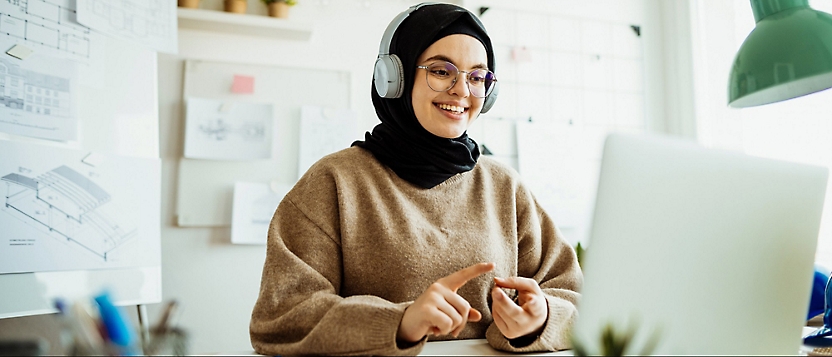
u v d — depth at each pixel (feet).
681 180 1.67
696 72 7.99
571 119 7.98
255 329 2.49
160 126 6.52
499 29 7.82
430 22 3.19
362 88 7.26
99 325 1.54
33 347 1.45
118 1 5.26
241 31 6.82
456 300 2.12
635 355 1.60
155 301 5.06
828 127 5.83
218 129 6.63
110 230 4.84
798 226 1.85
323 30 7.24
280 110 6.92
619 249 1.61
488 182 3.42
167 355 1.57
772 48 3.18
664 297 1.64
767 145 6.75
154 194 5.22
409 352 2.08
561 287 3.05
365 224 2.96
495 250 3.13
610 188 1.61
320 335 2.18
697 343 1.68
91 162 4.80
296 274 2.60
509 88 7.76
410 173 3.15
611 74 8.30
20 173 4.36
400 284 2.86
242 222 6.56
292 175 6.85
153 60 5.49
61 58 4.73
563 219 7.68
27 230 4.34
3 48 4.41
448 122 3.16
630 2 8.56
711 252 1.71
